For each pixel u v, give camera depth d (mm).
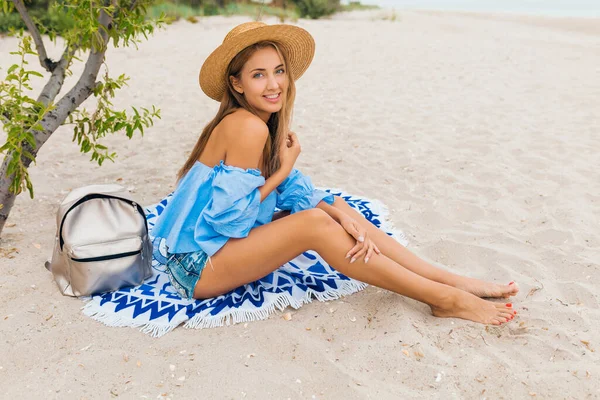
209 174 2750
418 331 2668
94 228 2953
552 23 20094
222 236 2758
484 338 2654
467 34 15289
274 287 2979
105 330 2725
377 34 14773
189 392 2309
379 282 2752
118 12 3529
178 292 2947
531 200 4246
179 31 15125
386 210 4145
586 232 3676
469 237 3715
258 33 2637
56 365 2459
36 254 3482
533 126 6156
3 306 2904
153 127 6492
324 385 2342
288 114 2910
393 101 7512
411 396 2271
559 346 2543
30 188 3236
